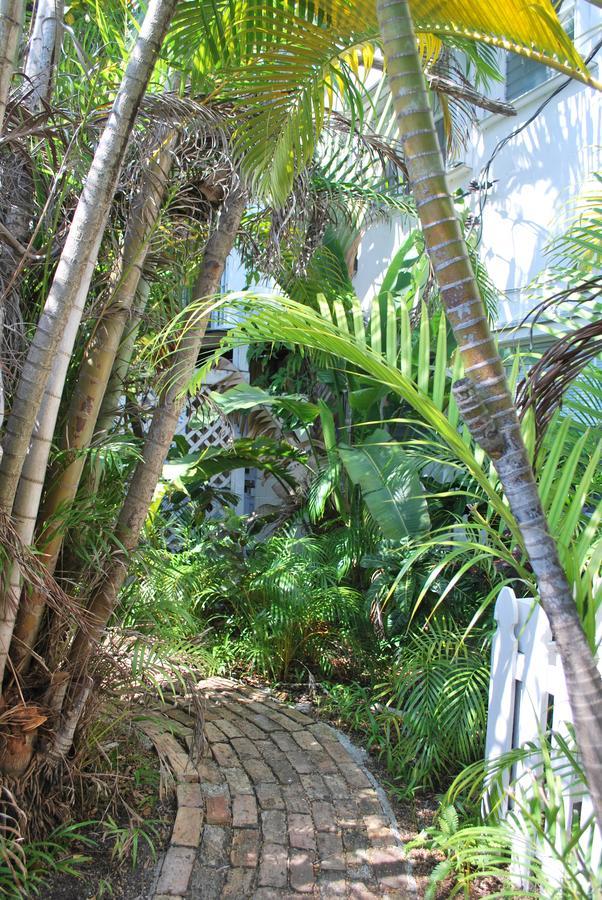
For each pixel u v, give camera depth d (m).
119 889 2.54
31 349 2.32
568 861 2.21
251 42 2.56
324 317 1.96
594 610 1.73
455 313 1.55
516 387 2.02
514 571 4.26
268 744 3.74
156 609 3.20
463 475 4.96
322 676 4.75
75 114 2.68
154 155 2.84
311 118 2.76
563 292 2.14
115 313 2.75
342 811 3.11
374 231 8.05
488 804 2.84
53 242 2.71
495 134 6.23
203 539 5.69
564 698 2.42
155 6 2.34
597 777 1.53
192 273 3.57
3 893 2.38
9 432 2.31
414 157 1.54
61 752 2.75
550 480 1.85
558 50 2.04
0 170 2.70
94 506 2.84
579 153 5.27
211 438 7.37
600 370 2.57
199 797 3.16
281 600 4.73
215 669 4.66
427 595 4.50
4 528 2.25
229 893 2.53
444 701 3.35
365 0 2.24
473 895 2.58
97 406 2.73
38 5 3.13
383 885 2.62
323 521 6.50
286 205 3.53
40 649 2.74
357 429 6.30
